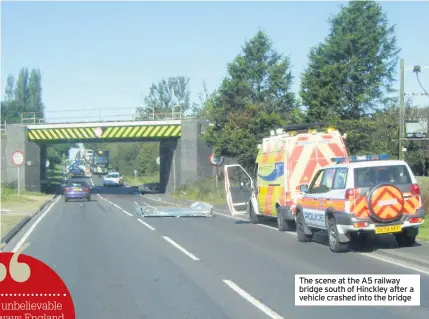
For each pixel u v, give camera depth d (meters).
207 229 20.91
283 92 38.94
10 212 28.55
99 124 49.81
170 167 53.19
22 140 50.38
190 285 10.54
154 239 17.83
